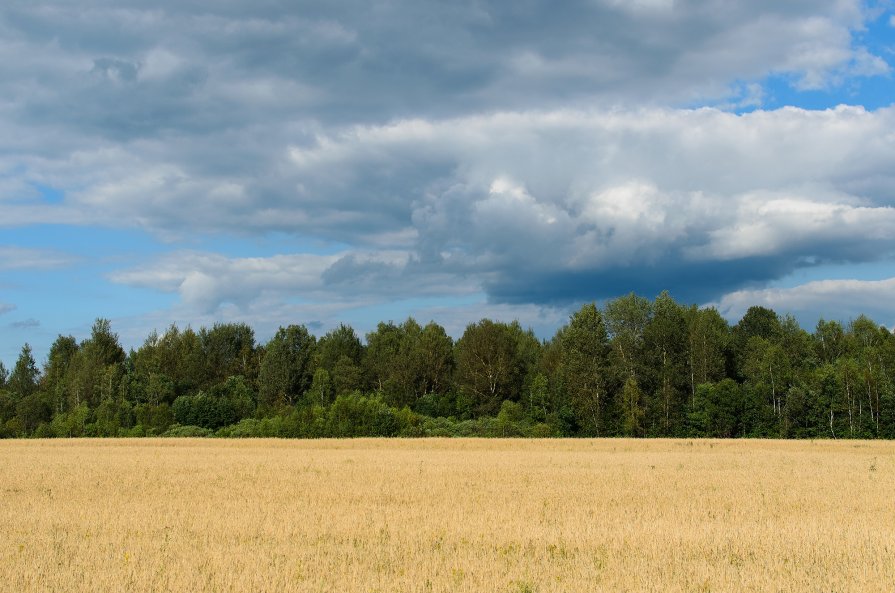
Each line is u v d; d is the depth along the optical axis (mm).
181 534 19078
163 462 44344
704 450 57562
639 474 35625
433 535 18953
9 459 47562
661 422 84812
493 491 28703
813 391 82812
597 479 33281
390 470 37844
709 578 14406
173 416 88562
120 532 19406
